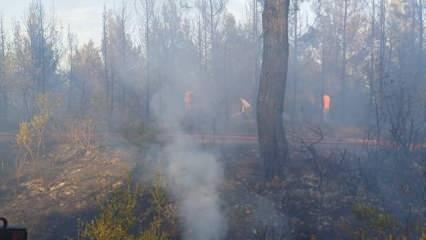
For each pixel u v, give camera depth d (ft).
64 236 24.30
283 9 33.17
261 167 31.99
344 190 28.81
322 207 26.81
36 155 35.55
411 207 26.27
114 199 24.66
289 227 25.16
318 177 30.91
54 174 32.30
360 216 24.39
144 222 25.09
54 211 26.76
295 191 28.76
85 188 29.30
